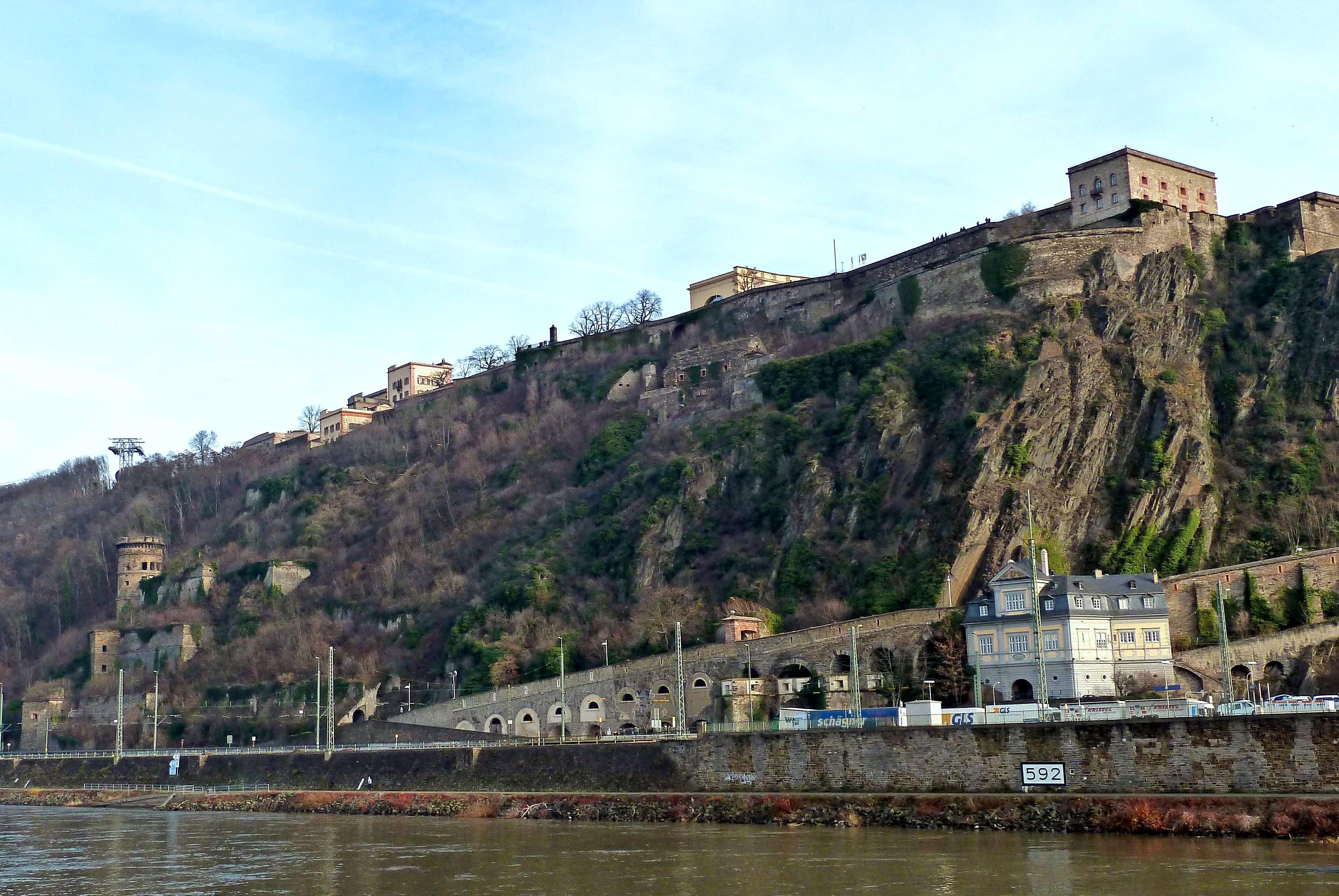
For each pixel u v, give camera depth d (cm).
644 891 8725
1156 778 10056
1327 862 8400
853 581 17575
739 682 15688
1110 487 17550
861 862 9288
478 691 19038
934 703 12344
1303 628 14350
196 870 10425
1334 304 19250
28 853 11819
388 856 10806
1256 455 17825
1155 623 14725
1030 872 8600
